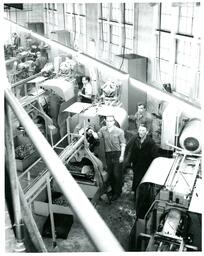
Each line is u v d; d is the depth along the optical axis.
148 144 6.52
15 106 1.83
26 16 20.38
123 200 7.06
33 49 17.03
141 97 9.74
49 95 9.62
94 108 7.98
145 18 9.80
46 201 6.74
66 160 6.54
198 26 7.82
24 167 7.88
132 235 4.97
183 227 4.50
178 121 7.89
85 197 0.85
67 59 12.38
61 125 8.88
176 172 5.46
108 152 6.84
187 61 8.59
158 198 5.01
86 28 14.38
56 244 5.68
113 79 9.66
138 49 10.45
